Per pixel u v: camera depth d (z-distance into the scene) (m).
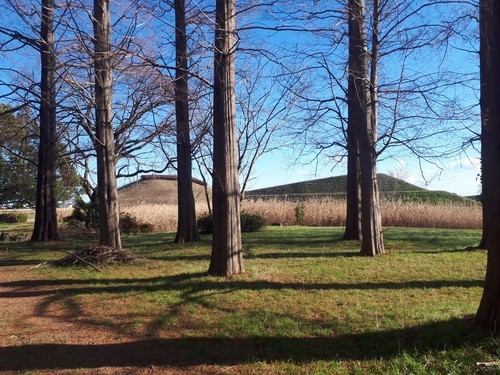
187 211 15.98
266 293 7.07
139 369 4.46
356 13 9.82
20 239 20.25
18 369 4.49
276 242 14.70
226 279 8.10
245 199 30.05
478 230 19.45
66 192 31.34
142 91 12.81
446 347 4.48
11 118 18.12
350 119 14.42
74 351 4.96
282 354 4.70
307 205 27.00
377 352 4.61
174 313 6.21
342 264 9.62
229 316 5.95
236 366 4.46
